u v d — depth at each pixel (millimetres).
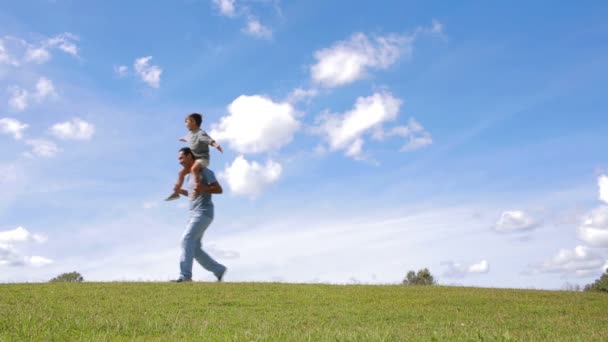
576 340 6480
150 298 10039
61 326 6492
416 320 8930
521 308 10555
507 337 5941
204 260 12898
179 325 7082
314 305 10164
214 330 6859
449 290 12812
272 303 10164
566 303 11328
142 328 6852
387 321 8758
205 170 12555
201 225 12500
